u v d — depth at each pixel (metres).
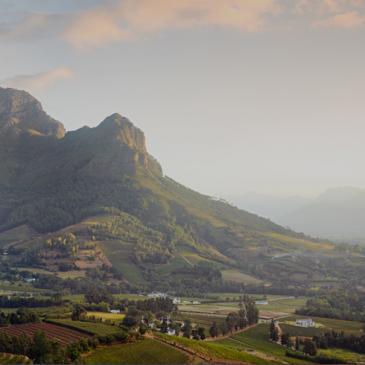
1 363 165.50
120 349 192.12
